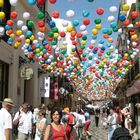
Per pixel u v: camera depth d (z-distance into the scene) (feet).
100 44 51.31
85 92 134.51
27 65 77.92
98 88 121.90
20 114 45.70
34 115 51.49
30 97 88.12
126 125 36.55
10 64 71.51
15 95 73.05
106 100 186.09
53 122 26.84
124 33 61.98
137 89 69.51
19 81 78.07
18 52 74.59
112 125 38.81
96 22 40.45
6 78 70.64
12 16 44.11
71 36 44.21
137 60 82.07
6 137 25.90
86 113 61.21
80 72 71.36
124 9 39.63
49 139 26.45
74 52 56.24
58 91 114.32
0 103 59.36
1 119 26.00
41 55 56.65
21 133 45.34
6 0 67.82
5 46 65.72
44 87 88.12
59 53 60.80
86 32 44.19
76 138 35.32
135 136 50.67
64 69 68.13
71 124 30.73
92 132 94.17
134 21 48.88
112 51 55.01
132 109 93.91
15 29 66.69
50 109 27.27
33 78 88.33
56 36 45.80
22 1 75.36
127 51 65.67
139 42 62.75
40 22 44.21
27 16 42.34
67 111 40.29
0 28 44.45
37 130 36.04
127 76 102.73
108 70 73.51
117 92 154.51
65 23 42.57
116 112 39.63
